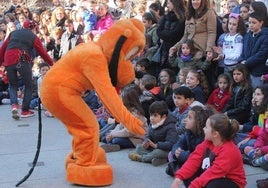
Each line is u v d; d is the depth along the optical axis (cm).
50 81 472
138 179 505
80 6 1087
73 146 493
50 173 532
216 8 1046
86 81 472
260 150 517
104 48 466
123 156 587
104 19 970
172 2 744
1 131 733
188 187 411
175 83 671
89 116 482
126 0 1030
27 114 833
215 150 400
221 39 693
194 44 707
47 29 1177
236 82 624
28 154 609
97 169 481
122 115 448
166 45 768
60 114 478
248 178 498
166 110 552
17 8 1298
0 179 516
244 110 610
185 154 480
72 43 1033
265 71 636
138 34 471
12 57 804
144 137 598
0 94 963
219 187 386
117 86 483
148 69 786
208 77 709
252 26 639
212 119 399
